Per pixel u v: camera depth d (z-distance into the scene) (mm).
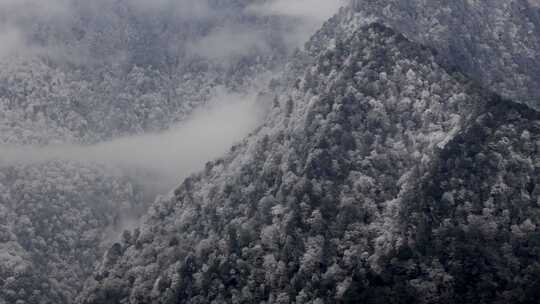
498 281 179875
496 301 176250
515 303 175250
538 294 175250
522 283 178500
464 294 179750
